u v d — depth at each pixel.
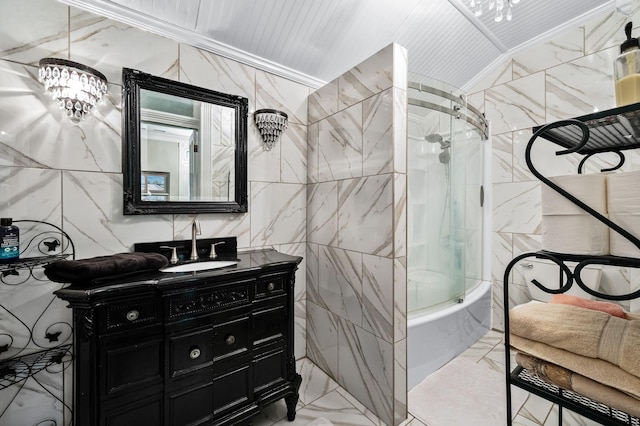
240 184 1.64
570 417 1.35
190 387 1.08
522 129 2.18
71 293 0.87
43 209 1.15
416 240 1.85
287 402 1.37
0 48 1.07
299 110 1.91
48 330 1.16
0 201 1.08
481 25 1.89
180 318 1.07
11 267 0.95
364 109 1.46
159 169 1.40
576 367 0.60
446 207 2.00
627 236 0.52
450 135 2.01
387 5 1.58
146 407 1.00
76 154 1.21
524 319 0.68
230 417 1.18
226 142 1.60
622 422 0.55
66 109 1.11
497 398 1.51
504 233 2.30
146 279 1.02
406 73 1.36
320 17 1.55
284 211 1.85
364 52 1.83
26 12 1.11
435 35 1.88
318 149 1.83
